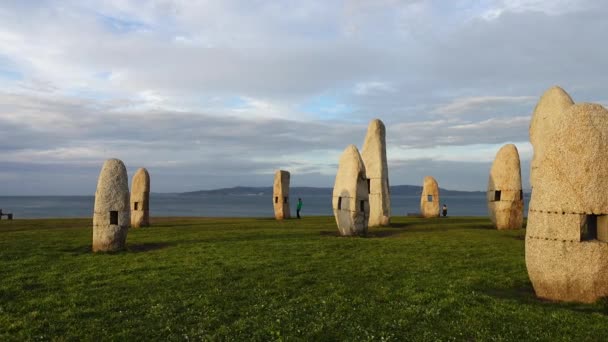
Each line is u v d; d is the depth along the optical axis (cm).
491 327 971
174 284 1348
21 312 1102
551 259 1153
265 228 2867
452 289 1263
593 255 1102
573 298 1132
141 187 3128
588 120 1144
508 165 2775
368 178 3175
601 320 983
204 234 2502
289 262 1661
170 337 940
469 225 3047
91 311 1103
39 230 2745
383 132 3244
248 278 1415
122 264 1658
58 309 1122
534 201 1212
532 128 2406
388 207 3139
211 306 1134
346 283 1357
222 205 16550
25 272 1523
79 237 2384
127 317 1068
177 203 19325
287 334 948
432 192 4197
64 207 13488
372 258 1739
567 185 1141
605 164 1123
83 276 1463
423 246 2023
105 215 1981
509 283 1348
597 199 1115
